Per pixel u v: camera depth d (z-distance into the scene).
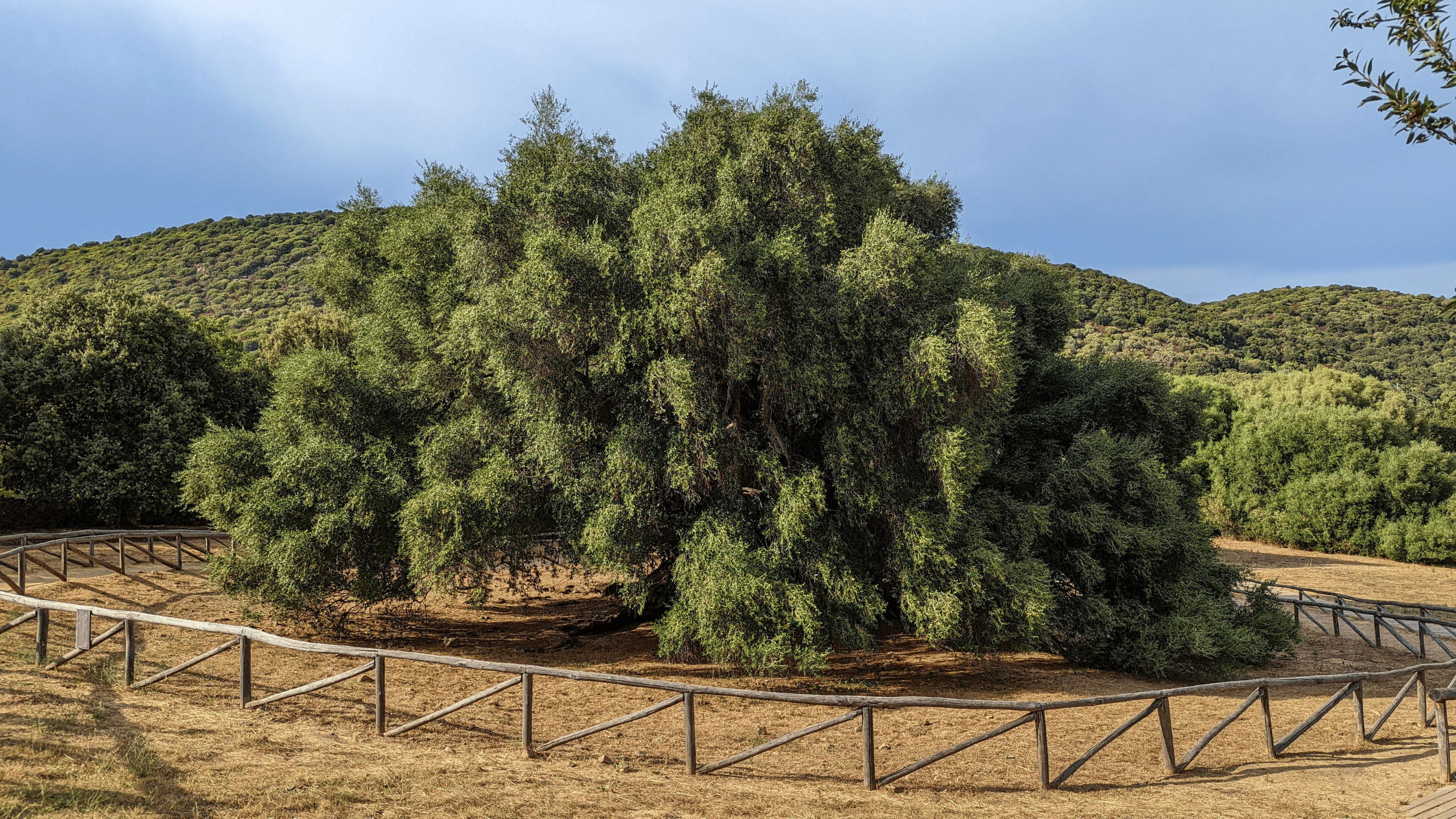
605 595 19.62
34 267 96.56
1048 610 12.41
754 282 11.40
